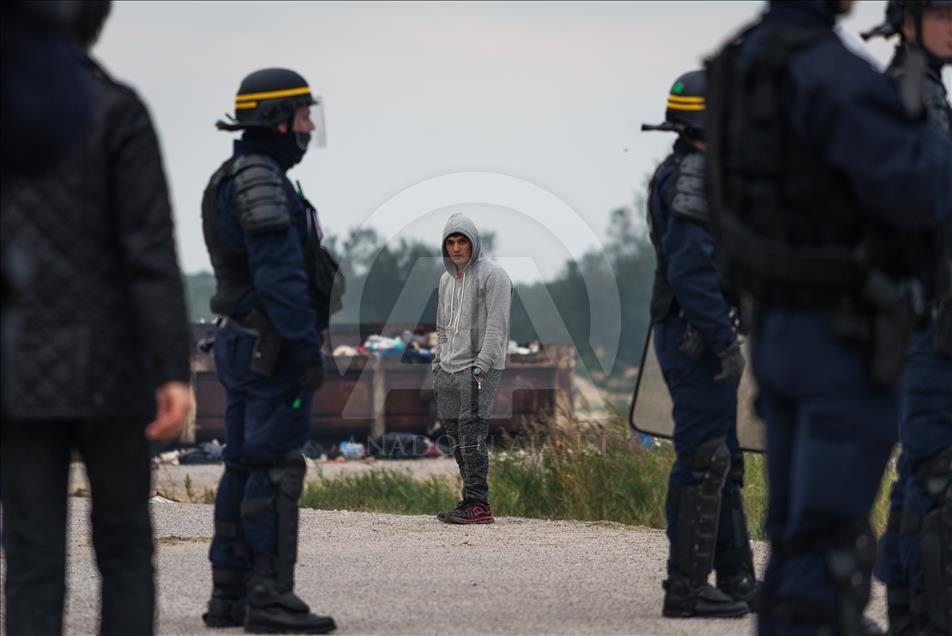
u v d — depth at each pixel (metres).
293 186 18.56
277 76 18.34
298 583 23.19
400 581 23.42
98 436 13.32
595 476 38.03
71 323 12.81
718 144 12.86
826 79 11.63
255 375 18.33
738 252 12.30
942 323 16.02
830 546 12.09
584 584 23.11
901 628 16.91
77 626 18.70
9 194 12.74
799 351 12.03
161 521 33.31
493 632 18.48
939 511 16.28
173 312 12.92
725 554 20.17
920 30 16.22
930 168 11.49
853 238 12.00
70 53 11.07
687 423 19.19
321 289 18.47
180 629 18.84
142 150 13.03
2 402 12.53
